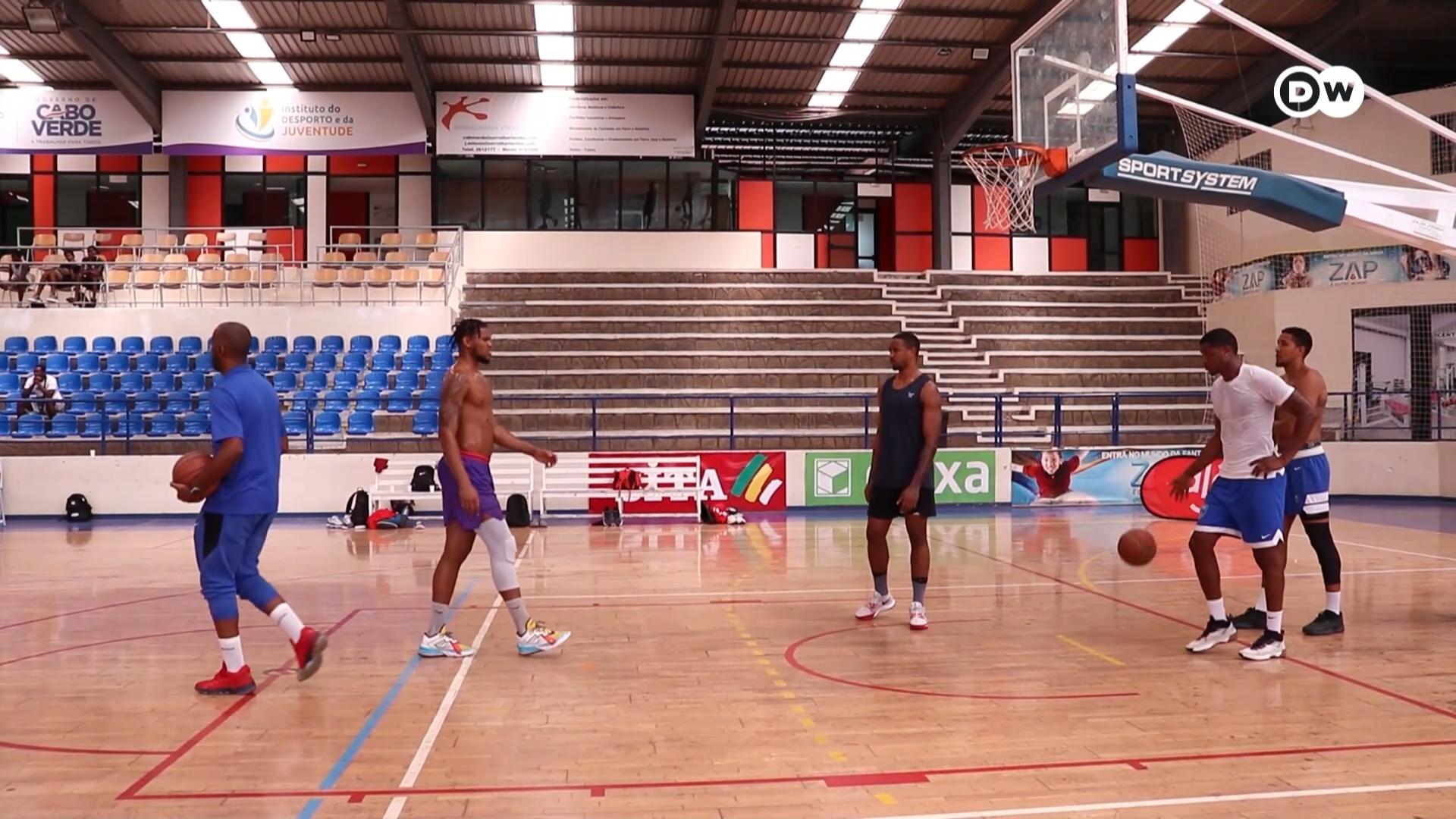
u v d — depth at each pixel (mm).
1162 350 20031
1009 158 9516
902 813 3215
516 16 17750
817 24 18281
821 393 17500
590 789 3449
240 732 4113
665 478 13844
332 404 16047
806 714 4363
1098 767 3660
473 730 4148
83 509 13727
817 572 8719
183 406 15680
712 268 21984
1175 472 13469
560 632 5672
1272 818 3168
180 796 3385
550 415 16625
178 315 17641
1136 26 17938
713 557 9719
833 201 24453
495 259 21594
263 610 4820
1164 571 8570
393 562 9516
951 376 18750
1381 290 17328
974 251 24672
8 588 8086
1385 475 16219
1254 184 6934
